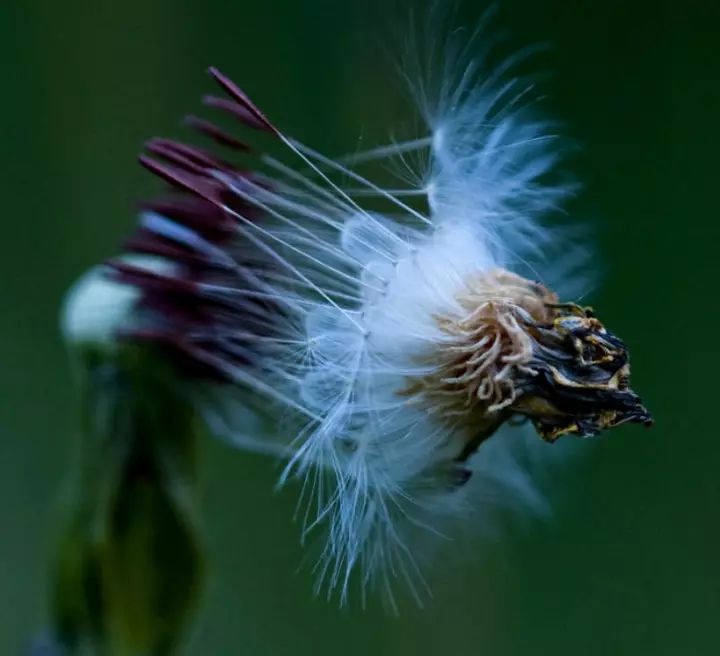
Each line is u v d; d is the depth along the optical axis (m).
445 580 0.18
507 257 0.16
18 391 0.20
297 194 0.16
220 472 0.19
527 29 0.19
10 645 0.19
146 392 0.16
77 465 0.16
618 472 0.19
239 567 0.19
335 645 0.19
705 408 0.19
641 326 0.19
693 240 0.19
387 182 0.17
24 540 0.20
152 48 0.20
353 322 0.16
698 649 0.19
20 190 0.20
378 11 0.18
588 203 0.19
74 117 0.20
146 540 0.16
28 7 0.20
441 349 0.16
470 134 0.17
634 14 0.19
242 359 0.16
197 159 0.16
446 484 0.16
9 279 0.20
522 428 0.17
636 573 0.19
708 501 0.19
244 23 0.19
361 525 0.16
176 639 0.16
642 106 0.19
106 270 0.16
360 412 0.16
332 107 0.19
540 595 0.19
